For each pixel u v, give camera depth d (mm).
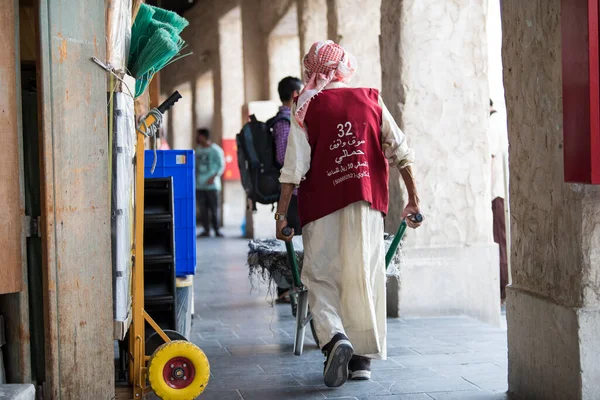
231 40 19109
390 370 5066
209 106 23000
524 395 4320
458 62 7133
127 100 4047
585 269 3814
